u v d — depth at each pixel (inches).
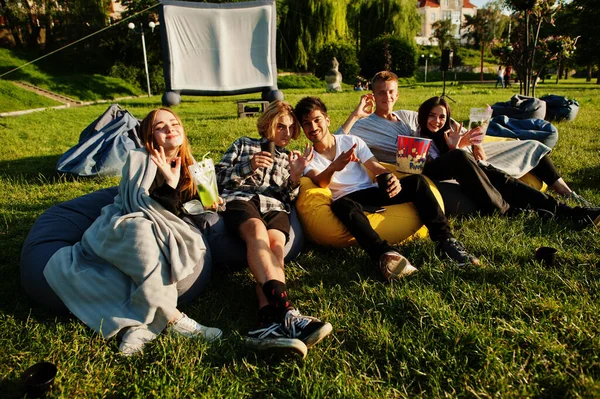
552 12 438.9
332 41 1330.0
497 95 682.2
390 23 1491.1
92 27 1181.7
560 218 136.9
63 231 108.7
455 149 136.8
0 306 102.9
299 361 82.6
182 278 90.8
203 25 592.4
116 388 77.7
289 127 123.5
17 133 380.5
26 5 1200.8
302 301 102.3
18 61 1068.5
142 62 1155.9
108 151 218.1
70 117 522.9
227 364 83.3
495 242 123.0
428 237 131.0
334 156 136.3
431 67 1855.3
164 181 104.6
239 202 111.7
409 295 97.7
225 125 380.5
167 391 74.7
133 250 88.6
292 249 118.0
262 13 602.2
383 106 153.9
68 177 218.5
